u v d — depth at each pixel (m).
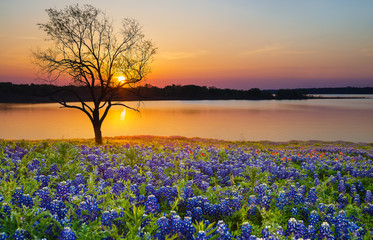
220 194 7.91
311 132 100.06
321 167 13.53
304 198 8.13
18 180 7.94
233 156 15.04
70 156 11.91
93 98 36.47
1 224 4.83
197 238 4.50
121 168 9.01
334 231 5.97
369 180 11.66
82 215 5.40
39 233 4.70
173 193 7.50
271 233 5.08
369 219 7.17
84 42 36.38
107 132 94.50
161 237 4.95
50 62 35.62
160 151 16.45
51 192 6.55
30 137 77.69
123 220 5.16
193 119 146.00
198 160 13.52
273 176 10.91
